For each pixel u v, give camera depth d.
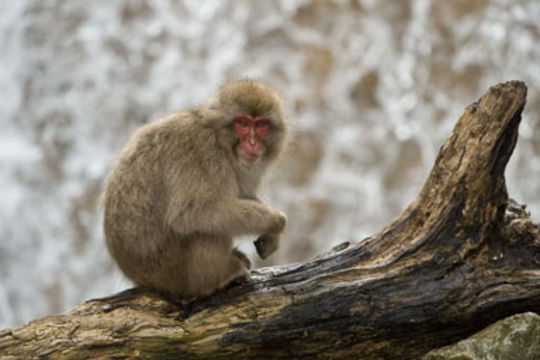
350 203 25.86
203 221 8.90
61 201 26.70
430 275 8.77
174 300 9.20
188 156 9.04
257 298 8.88
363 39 27.70
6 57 28.88
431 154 26.66
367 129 26.86
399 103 27.38
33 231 26.48
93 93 27.86
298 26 27.78
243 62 27.52
